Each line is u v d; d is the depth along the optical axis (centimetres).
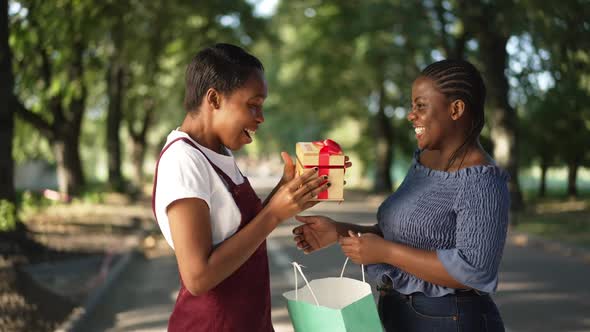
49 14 886
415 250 196
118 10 1178
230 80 181
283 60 2772
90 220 1339
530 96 1416
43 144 2164
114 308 640
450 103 203
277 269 843
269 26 2362
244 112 183
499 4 1270
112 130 2031
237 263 174
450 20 1534
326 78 2556
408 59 1839
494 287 190
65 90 1327
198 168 177
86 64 1600
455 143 206
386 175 2745
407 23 1509
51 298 584
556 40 1184
